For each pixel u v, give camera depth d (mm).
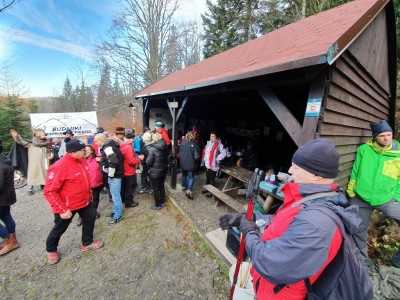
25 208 4645
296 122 2273
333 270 931
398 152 2498
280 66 2053
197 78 4574
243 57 4266
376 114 4691
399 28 6176
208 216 4047
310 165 1025
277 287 1067
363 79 3316
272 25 12883
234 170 5055
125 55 17469
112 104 24391
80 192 2807
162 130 5934
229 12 15500
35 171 5367
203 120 8219
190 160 4668
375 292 2080
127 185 4418
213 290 2436
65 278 2635
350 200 2891
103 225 3822
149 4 16484
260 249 1028
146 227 3730
